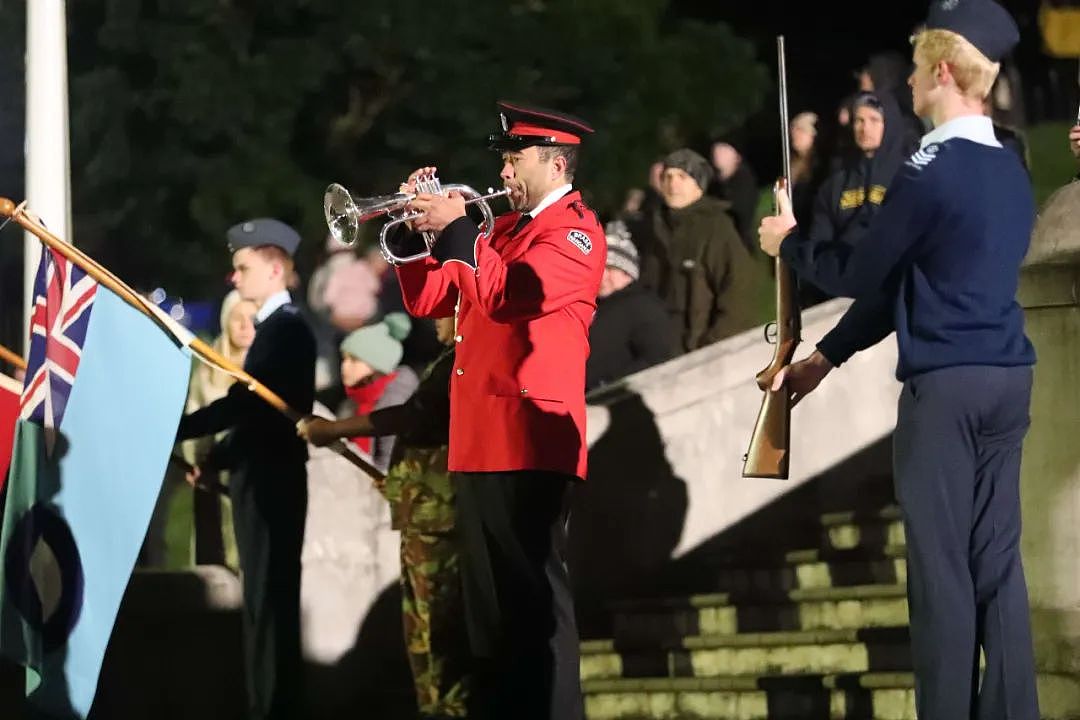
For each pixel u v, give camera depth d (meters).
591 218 24.62
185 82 58.31
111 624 25.86
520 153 24.52
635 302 34.78
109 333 26.31
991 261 21.72
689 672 29.83
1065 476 24.61
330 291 42.66
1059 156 63.53
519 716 24.38
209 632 32.31
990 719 21.94
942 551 21.70
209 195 58.53
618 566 31.94
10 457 27.45
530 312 23.80
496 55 60.53
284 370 30.02
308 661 31.94
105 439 26.16
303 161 60.09
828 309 32.09
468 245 23.44
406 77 59.97
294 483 30.27
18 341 57.59
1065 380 24.62
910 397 21.92
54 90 30.72
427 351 36.56
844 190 34.78
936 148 21.84
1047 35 65.50
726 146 43.22
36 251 30.22
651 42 62.38
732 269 36.88
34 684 25.81
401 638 32.53
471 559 24.73
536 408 24.30
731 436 32.28
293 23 59.75
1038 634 24.73
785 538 31.98
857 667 28.00
